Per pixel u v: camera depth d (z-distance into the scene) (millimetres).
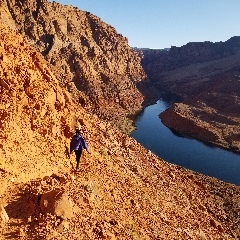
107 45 96375
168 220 12844
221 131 58375
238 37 159875
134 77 103750
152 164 21281
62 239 6820
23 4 75625
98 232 7672
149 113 77250
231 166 42469
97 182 10797
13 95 10602
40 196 8023
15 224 6945
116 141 19891
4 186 8094
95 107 69250
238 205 22266
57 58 73750
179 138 55156
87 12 98875
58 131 12336
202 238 13836
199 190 22828
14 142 9461
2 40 12742
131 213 10516
